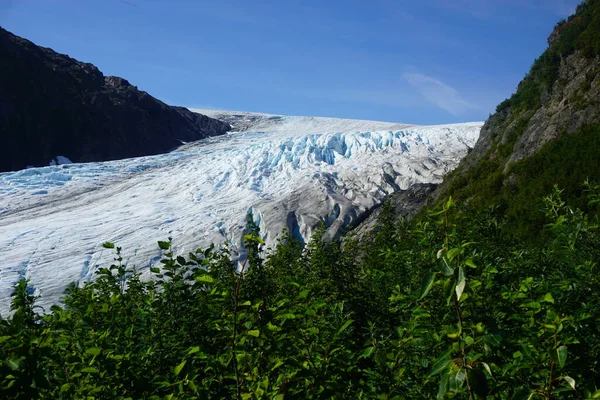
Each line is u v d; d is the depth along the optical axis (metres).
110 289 6.59
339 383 3.59
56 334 4.41
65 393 3.60
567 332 2.91
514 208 17.36
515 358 3.08
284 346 3.90
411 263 6.35
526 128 23.72
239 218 40.12
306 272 9.00
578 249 5.26
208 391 3.94
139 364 4.44
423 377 3.56
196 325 5.18
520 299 3.84
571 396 2.85
